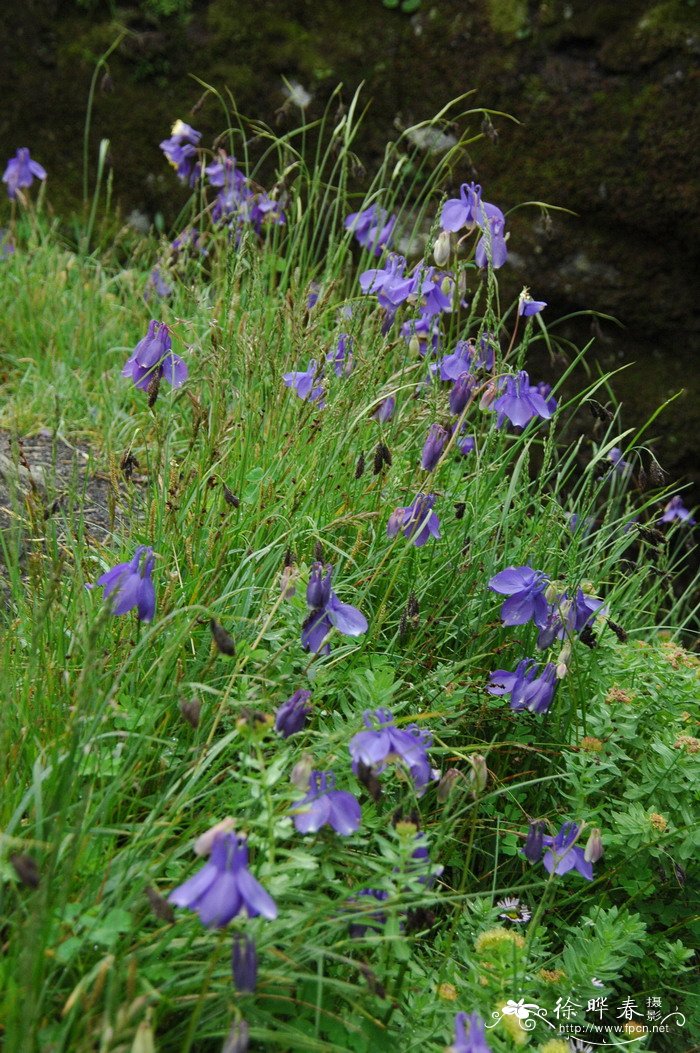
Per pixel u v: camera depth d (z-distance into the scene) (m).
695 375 1.70
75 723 0.85
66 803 0.85
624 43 1.65
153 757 0.96
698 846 1.05
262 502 1.14
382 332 1.29
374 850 0.95
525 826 1.06
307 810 0.85
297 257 1.83
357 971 0.89
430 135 1.80
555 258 1.72
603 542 1.25
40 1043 0.78
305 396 1.21
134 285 1.75
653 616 1.42
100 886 0.85
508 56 1.72
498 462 1.25
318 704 1.03
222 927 0.79
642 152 1.65
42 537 1.13
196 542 1.08
